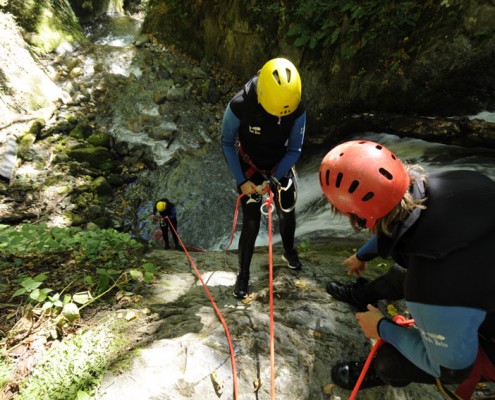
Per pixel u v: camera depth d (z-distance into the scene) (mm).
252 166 2387
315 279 2713
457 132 5332
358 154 1254
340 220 4922
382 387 1889
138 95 7840
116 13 12797
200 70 8641
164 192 6379
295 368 1944
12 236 3080
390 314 2346
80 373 1831
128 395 1737
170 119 7477
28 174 5840
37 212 5336
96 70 8242
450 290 1081
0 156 5777
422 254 1125
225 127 2207
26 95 6723
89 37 10969
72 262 2863
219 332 2111
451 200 1160
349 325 2240
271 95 1930
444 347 1156
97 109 7480
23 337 2045
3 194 5453
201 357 1932
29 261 2838
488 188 1191
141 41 9320
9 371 1846
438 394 1887
